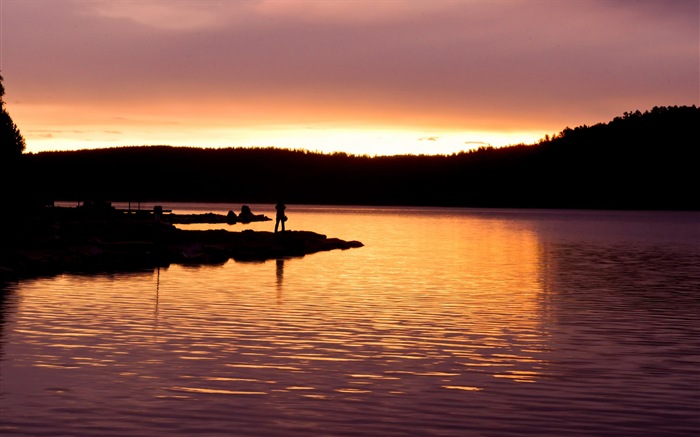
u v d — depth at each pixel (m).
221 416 10.60
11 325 17.12
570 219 124.44
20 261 29.62
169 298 21.84
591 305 21.52
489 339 16.36
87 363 13.55
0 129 42.69
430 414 10.84
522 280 28.19
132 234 42.28
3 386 11.93
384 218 121.50
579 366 13.87
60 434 9.73
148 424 10.19
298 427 10.18
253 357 14.27
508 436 9.96
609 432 10.16
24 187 44.62
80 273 28.62
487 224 96.00
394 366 13.73
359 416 10.71
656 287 25.98
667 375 13.23
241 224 89.50
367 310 20.20
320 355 14.57
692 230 80.00
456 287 25.69
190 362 13.77
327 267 32.75
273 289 24.41
